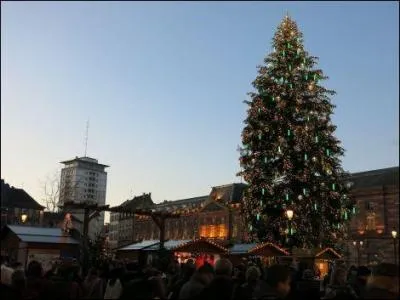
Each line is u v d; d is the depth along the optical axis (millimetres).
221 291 5746
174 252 27500
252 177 35531
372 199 72188
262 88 38438
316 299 8828
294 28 40438
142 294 6328
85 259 21281
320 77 39125
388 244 67688
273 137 36344
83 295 9320
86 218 26062
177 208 107375
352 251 71062
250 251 27266
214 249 28234
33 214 53562
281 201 34156
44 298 8289
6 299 7773
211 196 90125
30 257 18281
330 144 37562
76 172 161625
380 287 5426
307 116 36875
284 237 34062
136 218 120062
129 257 31359
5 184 55500
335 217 35969
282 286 5402
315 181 35344
